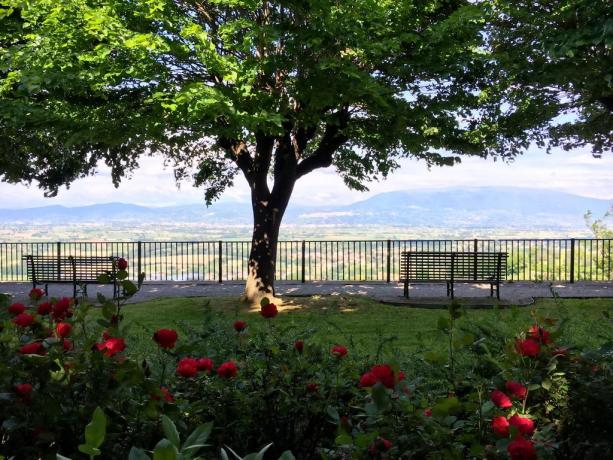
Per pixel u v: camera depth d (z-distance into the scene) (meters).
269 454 3.23
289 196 12.80
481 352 3.17
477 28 10.86
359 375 3.34
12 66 9.37
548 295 14.01
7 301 3.54
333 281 17.95
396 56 10.45
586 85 10.62
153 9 8.83
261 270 12.41
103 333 2.91
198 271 18.78
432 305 11.97
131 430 2.54
